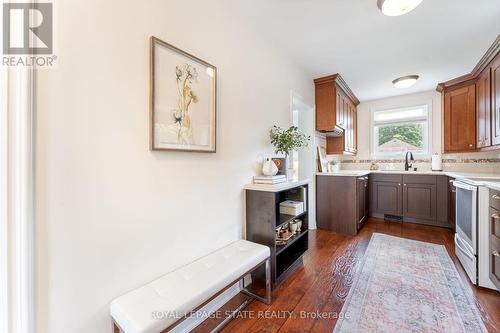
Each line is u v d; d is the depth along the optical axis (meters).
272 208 1.90
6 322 0.84
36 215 0.89
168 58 1.35
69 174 0.98
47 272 0.92
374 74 3.31
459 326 1.47
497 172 3.44
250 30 2.10
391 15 1.83
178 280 1.27
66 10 0.96
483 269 1.88
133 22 1.20
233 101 1.91
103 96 1.08
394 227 3.65
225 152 1.83
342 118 3.76
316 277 2.11
